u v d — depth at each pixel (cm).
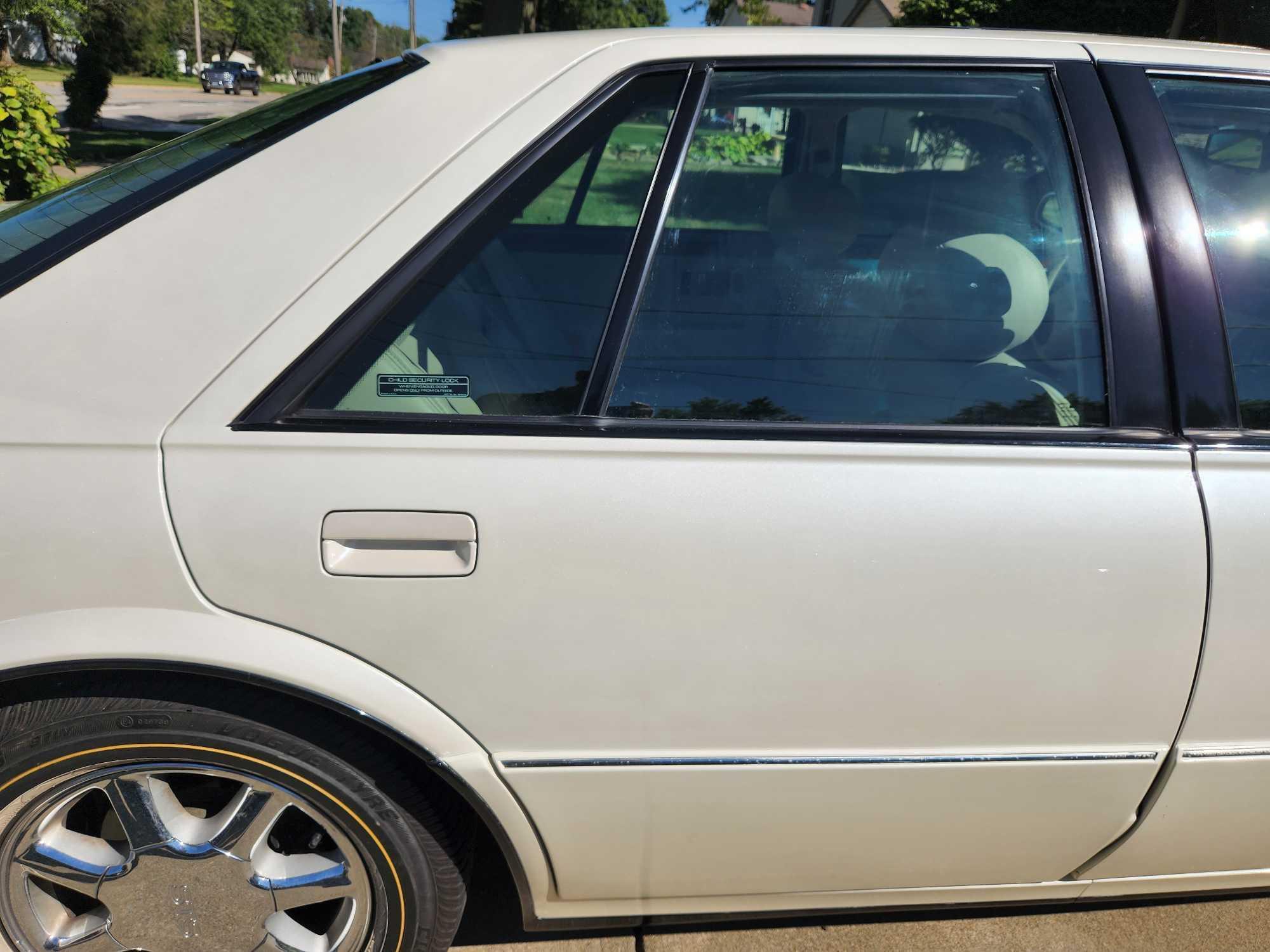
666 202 151
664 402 145
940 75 158
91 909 161
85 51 2080
